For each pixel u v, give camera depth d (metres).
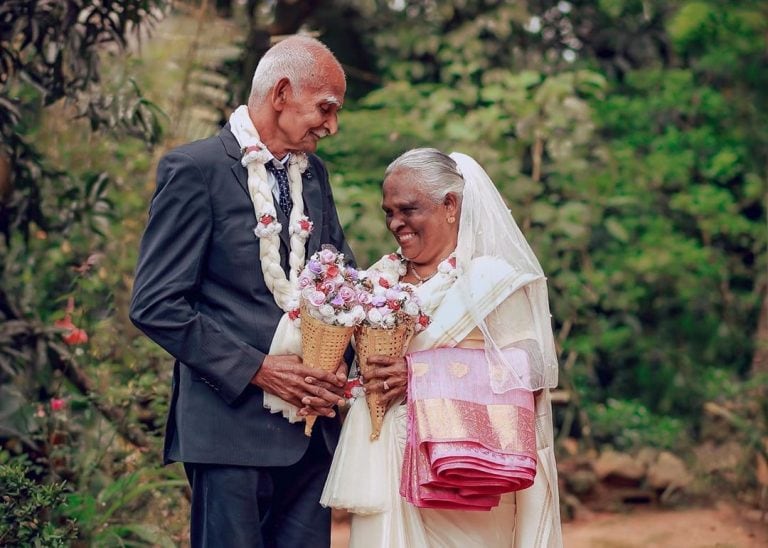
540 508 3.53
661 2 9.60
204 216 3.41
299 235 3.53
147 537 4.60
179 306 3.35
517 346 3.51
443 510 3.46
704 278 9.05
